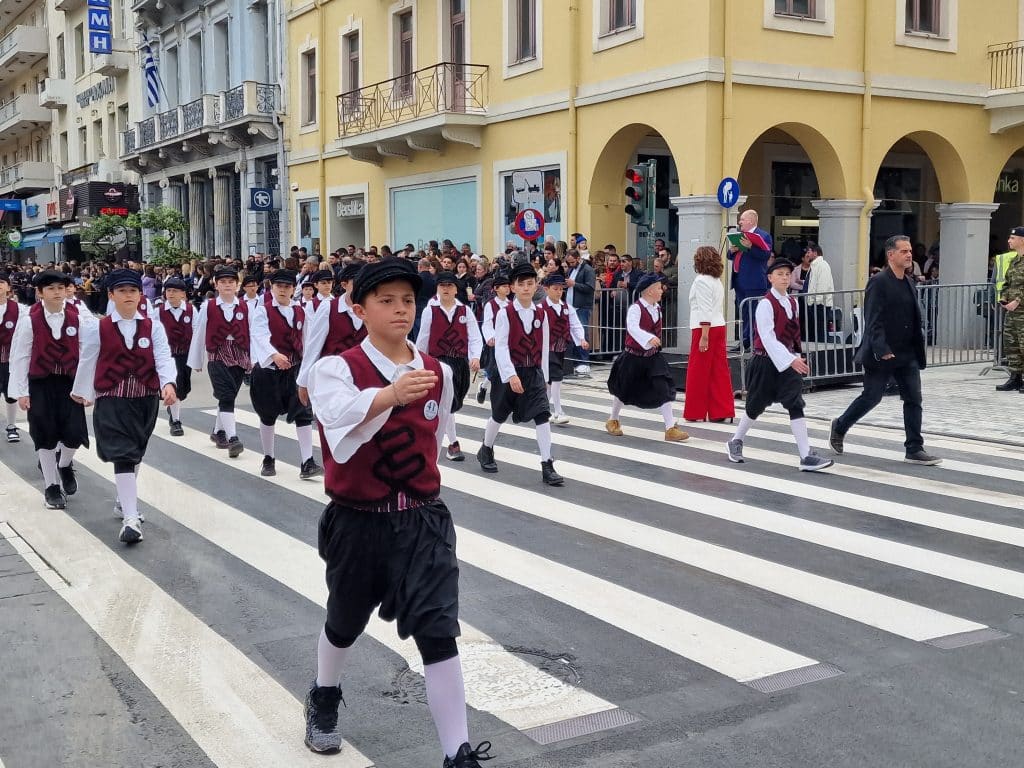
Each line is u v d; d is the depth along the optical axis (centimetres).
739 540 701
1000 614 556
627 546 688
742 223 1403
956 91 1922
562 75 1931
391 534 365
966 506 792
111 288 710
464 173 2217
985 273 2006
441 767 393
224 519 772
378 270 356
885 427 1145
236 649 513
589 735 416
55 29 4809
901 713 434
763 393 934
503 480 898
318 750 404
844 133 1808
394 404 345
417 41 2336
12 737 421
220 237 3403
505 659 496
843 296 1476
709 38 1636
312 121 2875
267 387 914
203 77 3428
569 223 1930
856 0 1800
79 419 820
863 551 674
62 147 4922
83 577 633
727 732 418
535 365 891
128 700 456
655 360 1075
